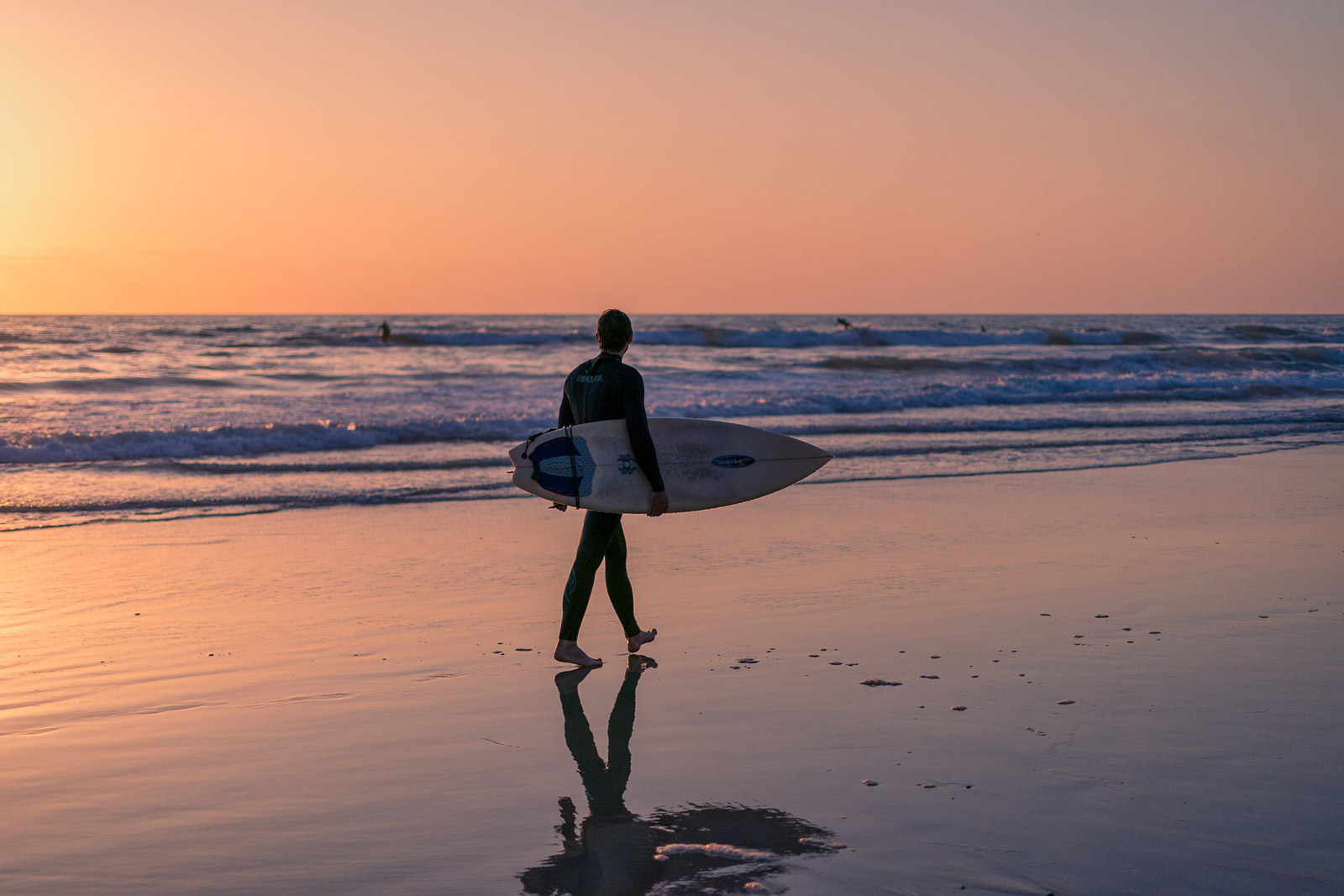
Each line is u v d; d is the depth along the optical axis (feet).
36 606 17.90
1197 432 48.29
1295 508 28.40
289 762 10.47
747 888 7.56
